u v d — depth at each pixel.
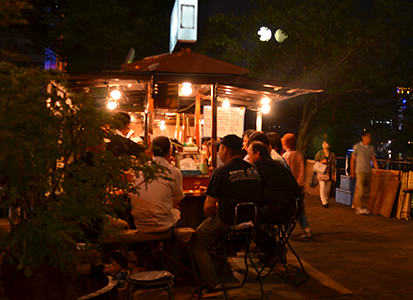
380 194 9.31
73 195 2.14
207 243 4.22
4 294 2.20
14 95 1.69
